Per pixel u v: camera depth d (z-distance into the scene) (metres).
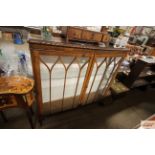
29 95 1.15
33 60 0.88
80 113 1.76
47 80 1.11
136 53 2.49
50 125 1.49
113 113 1.91
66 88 1.31
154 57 2.34
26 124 1.43
